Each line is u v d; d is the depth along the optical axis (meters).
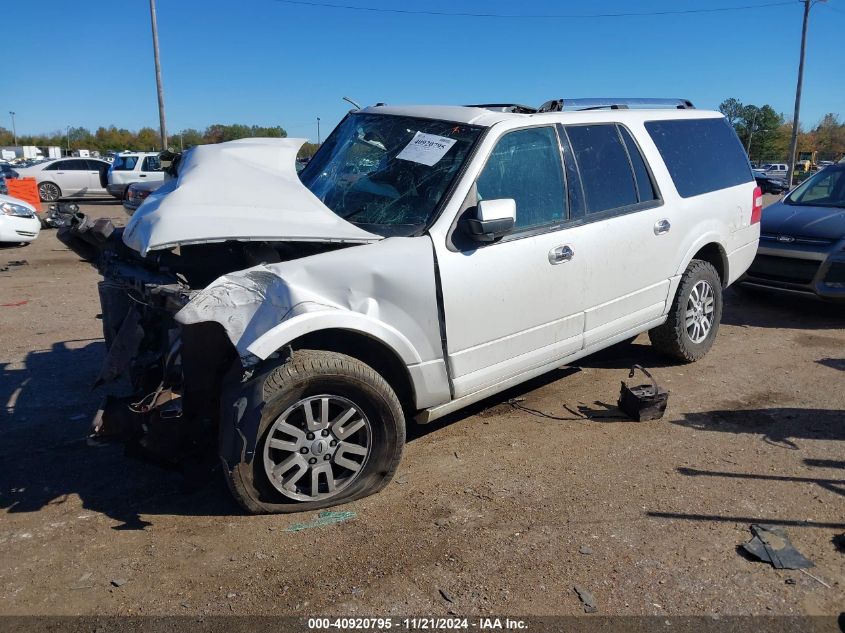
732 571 3.08
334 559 3.15
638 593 2.93
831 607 2.86
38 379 5.52
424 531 3.37
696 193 5.51
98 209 23.28
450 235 3.78
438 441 4.41
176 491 3.77
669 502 3.65
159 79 29.00
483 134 4.08
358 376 3.40
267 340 3.09
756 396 5.14
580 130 4.68
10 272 10.45
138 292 3.74
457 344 3.84
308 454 3.44
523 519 3.48
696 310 5.70
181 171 4.11
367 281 3.48
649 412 4.69
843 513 3.54
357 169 4.37
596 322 4.70
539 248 4.18
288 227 3.48
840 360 6.00
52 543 3.29
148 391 3.60
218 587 2.96
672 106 5.91
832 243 7.16
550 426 4.63
